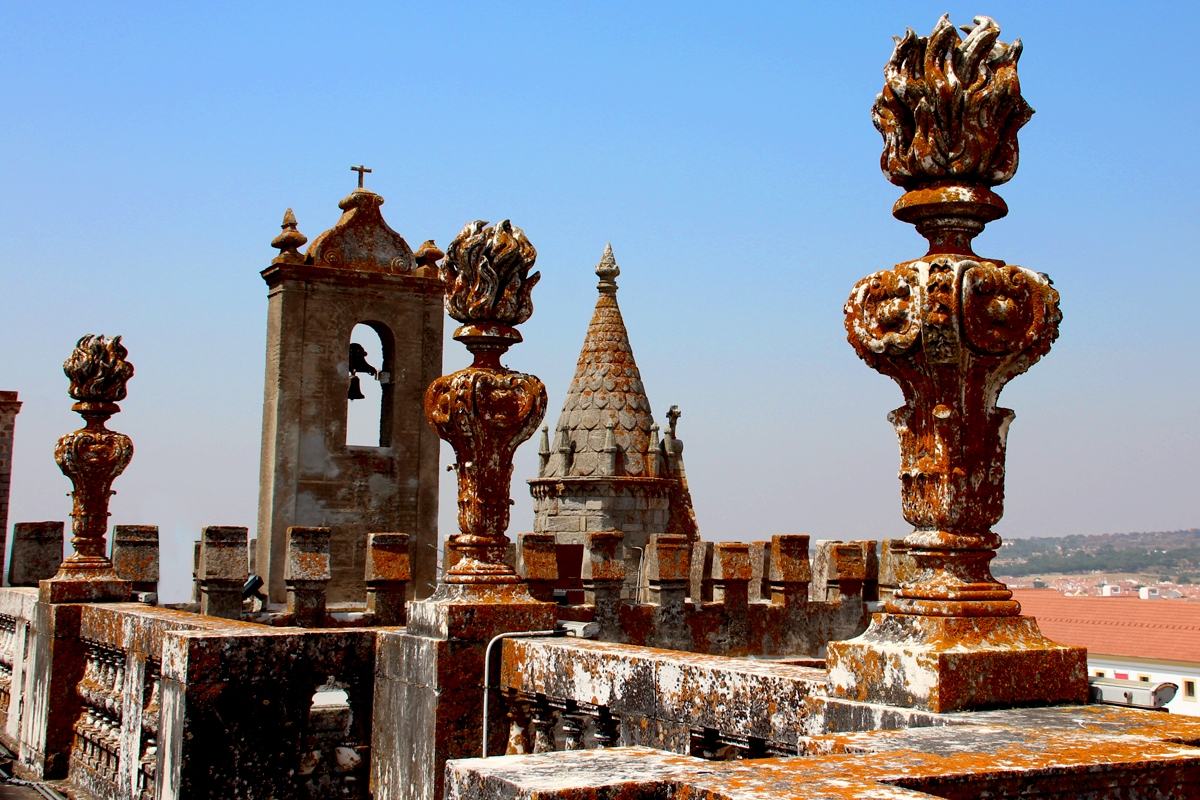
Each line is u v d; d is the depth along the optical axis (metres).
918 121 6.21
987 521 6.09
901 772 4.32
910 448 6.23
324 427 17.28
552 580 15.49
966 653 5.69
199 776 9.21
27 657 16.03
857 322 6.25
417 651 9.47
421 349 17.98
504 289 10.09
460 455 9.98
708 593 19.84
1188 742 5.04
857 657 6.04
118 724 13.26
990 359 6.02
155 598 16.17
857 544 19.66
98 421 15.97
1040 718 5.47
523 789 4.45
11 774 14.71
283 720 9.62
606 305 33.41
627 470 31.95
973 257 6.16
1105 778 4.51
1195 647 26.52
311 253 17.44
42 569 20.42
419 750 9.30
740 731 6.74
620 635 16.58
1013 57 6.25
